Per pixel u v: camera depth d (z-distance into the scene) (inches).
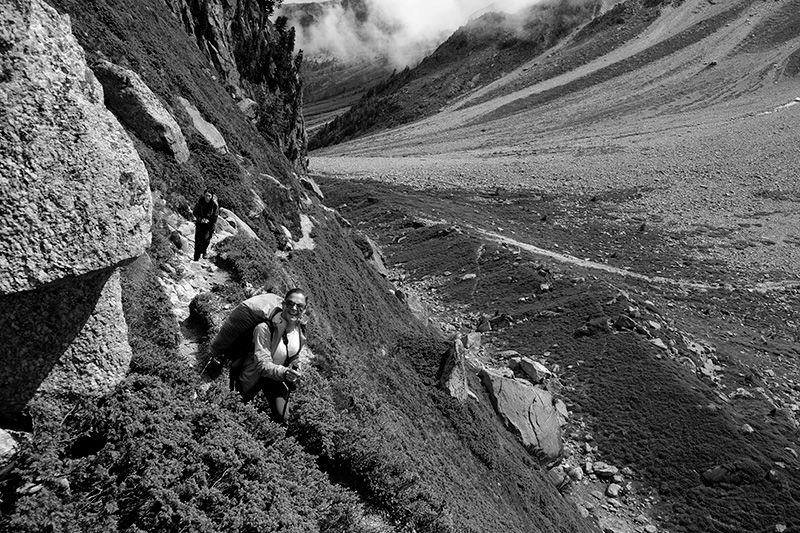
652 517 1780.3
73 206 219.5
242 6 2977.4
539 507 1249.4
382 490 393.1
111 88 807.7
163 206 688.4
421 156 7091.5
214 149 1080.8
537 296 2987.2
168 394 283.9
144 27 1327.5
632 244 3860.7
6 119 198.5
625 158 5708.7
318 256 1355.8
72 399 246.4
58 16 224.7
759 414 2158.0
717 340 2696.9
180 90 1252.5
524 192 4997.5
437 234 3870.6
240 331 297.6
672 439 2025.1
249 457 288.7
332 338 839.1
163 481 239.8
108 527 211.0
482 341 2669.8
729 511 1785.2
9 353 219.6
